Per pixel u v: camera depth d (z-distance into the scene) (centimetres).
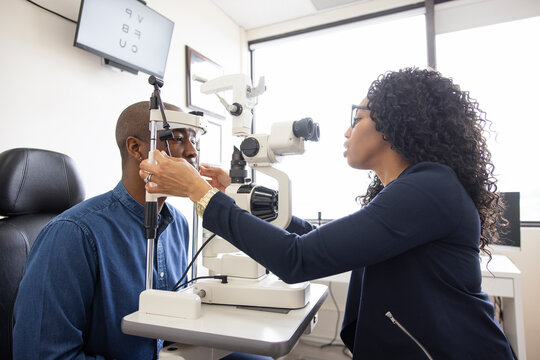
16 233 93
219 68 262
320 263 60
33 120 137
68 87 151
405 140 72
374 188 101
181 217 105
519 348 147
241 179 80
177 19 219
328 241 60
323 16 277
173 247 96
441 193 62
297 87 289
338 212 269
